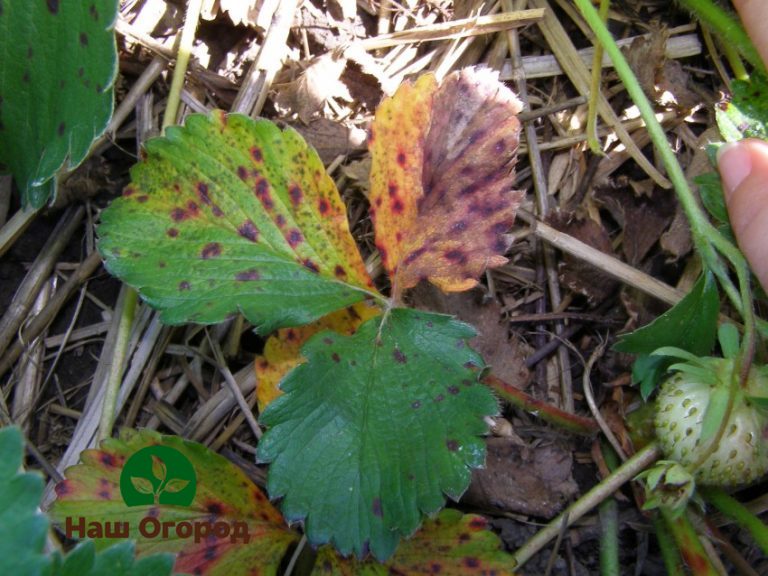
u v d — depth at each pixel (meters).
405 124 0.17
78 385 0.21
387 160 0.18
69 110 0.16
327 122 0.22
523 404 0.19
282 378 0.16
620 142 0.23
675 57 0.24
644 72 0.23
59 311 0.21
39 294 0.21
